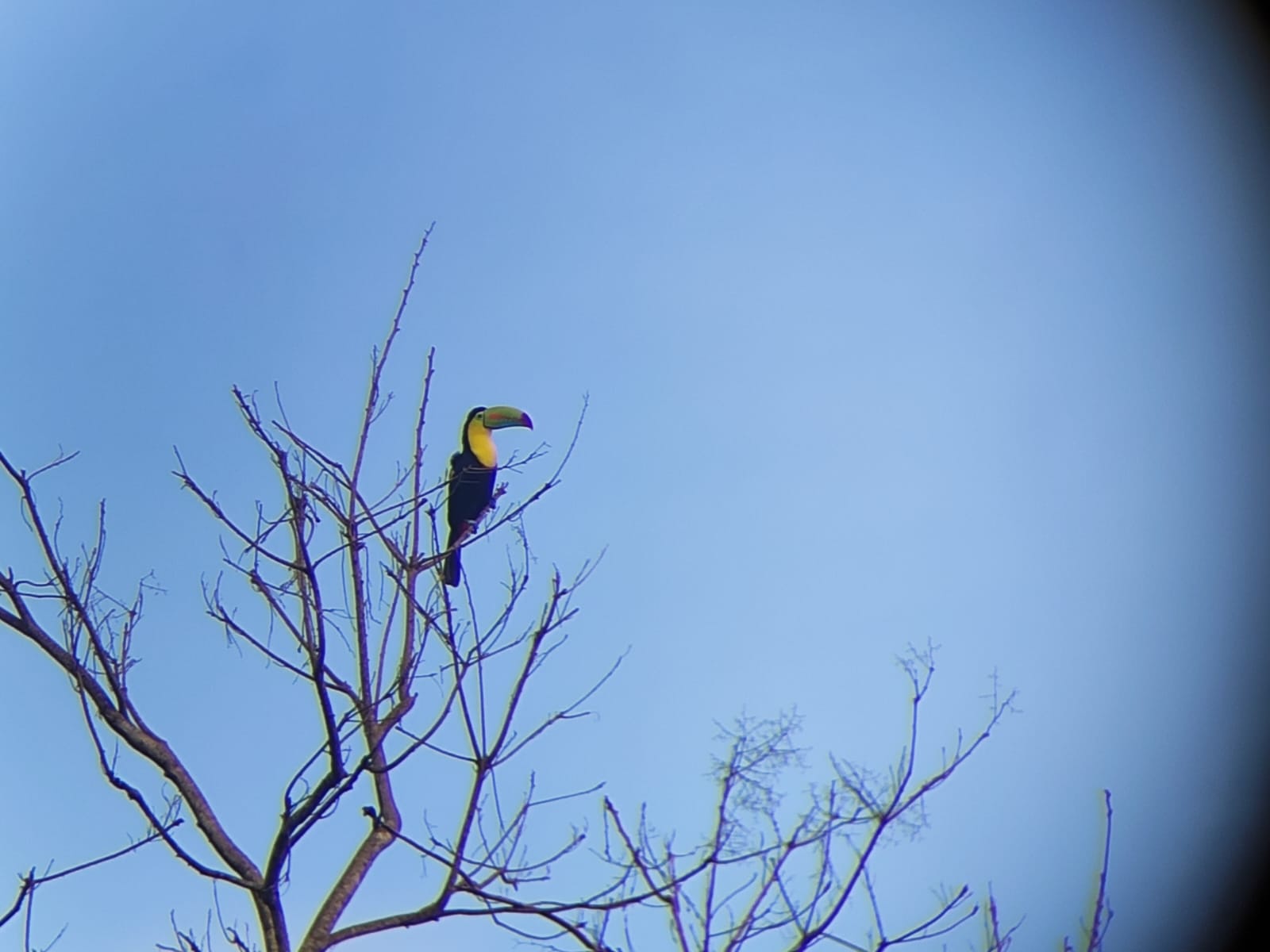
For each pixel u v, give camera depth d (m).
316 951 11.43
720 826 11.92
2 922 10.36
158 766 11.48
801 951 11.45
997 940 11.43
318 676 10.98
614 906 11.42
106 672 11.38
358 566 11.93
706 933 11.49
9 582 11.30
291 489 11.74
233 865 11.48
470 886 11.52
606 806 11.95
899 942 11.54
